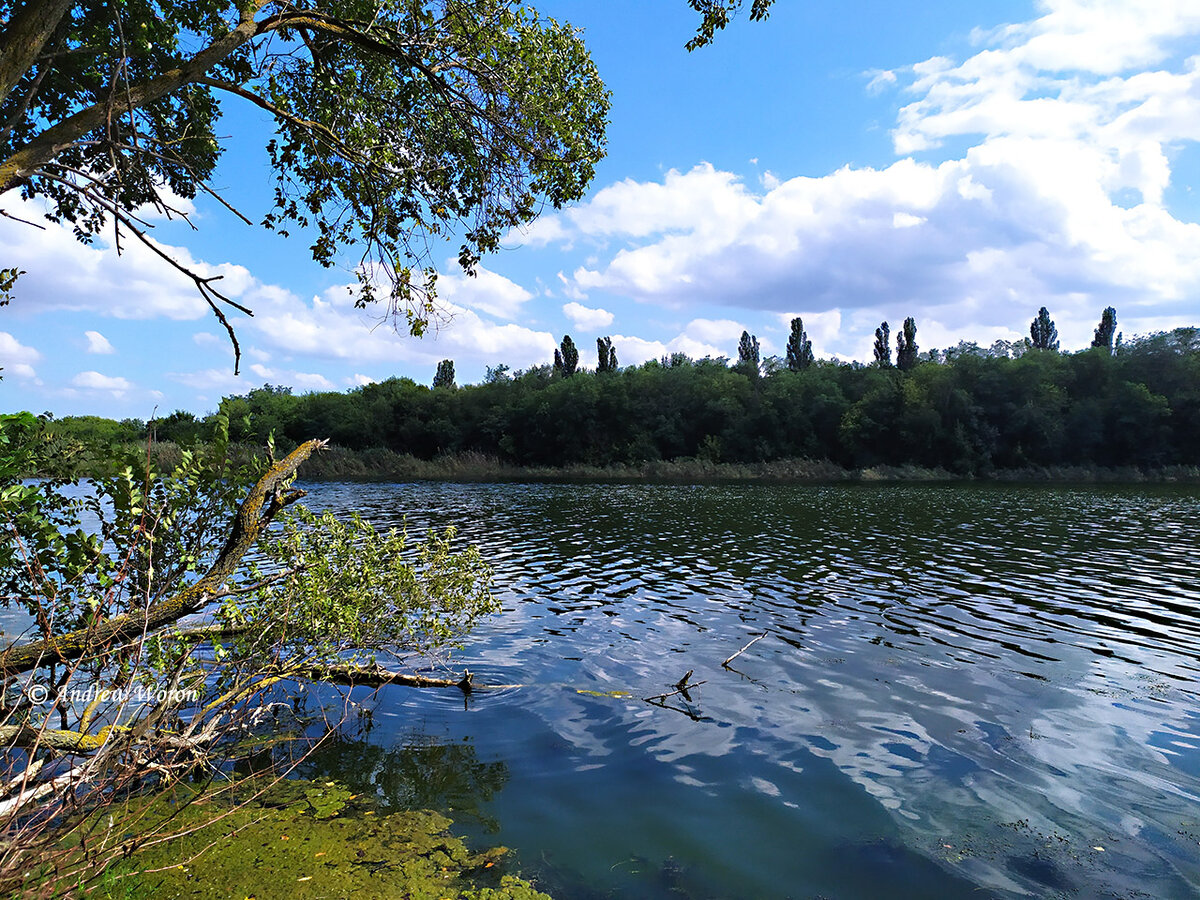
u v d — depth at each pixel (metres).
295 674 6.87
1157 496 34.19
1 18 5.29
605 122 8.77
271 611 6.59
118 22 4.64
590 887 4.34
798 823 5.12
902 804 5.41
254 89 7.23
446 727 6.92
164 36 6.36
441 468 62.41
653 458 63.56
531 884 4.36
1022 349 68.69
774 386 65.00
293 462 6.03
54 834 3.76
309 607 6.58
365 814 5.22
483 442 72.06
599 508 28.67
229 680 6.72
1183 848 4.79
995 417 56.66
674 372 70.19
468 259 8.76
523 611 11.66
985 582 13.90
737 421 63.22
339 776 5.86
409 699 7.68
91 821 4.84
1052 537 20.05
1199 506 28.92
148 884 4.25
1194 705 7.46
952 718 7.12
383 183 7.76
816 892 4.29
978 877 4.47
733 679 8.34
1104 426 54.53
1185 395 52.72
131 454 5.37
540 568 15.55
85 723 5.04
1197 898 4.23
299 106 7.77
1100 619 11.09
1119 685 8.09
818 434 63.00
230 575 5.79
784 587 13.51
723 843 4.86
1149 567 15.34
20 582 5.09
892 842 4.87
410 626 7.69
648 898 4.22
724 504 30.55
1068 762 6.12
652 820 5.17
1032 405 54.31
